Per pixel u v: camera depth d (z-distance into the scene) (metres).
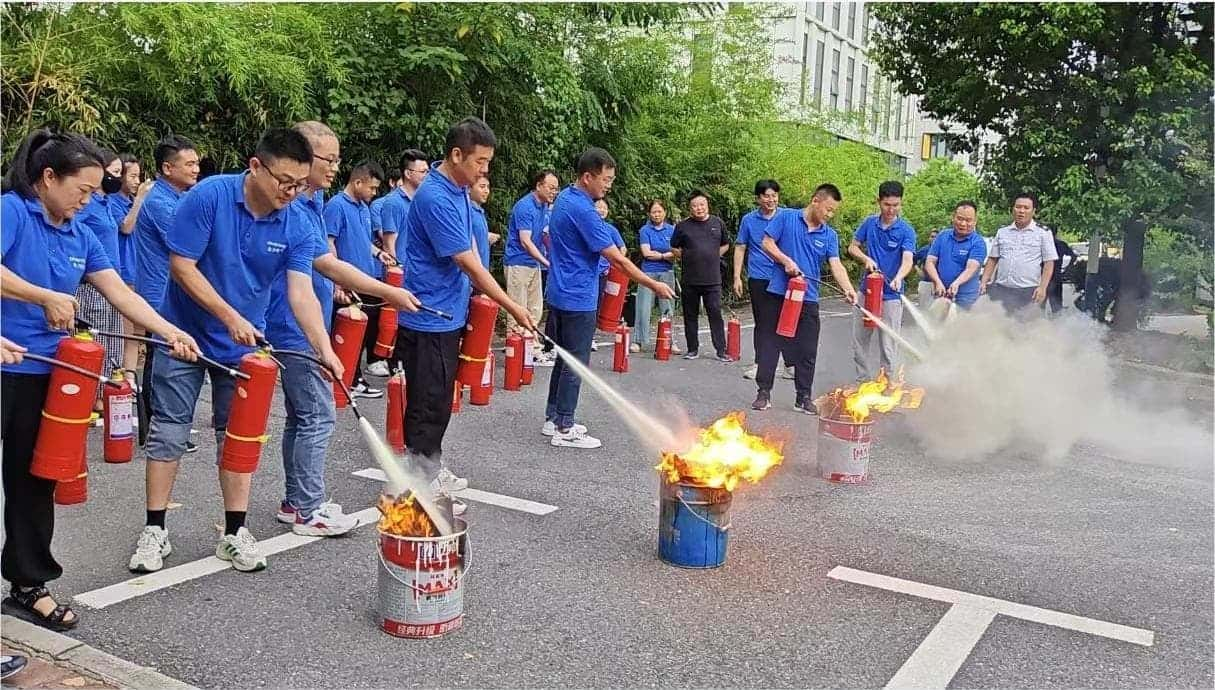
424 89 11.18
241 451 4.17
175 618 3.90
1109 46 12.31
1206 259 13.30
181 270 4.18
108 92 8.52
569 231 6.71
